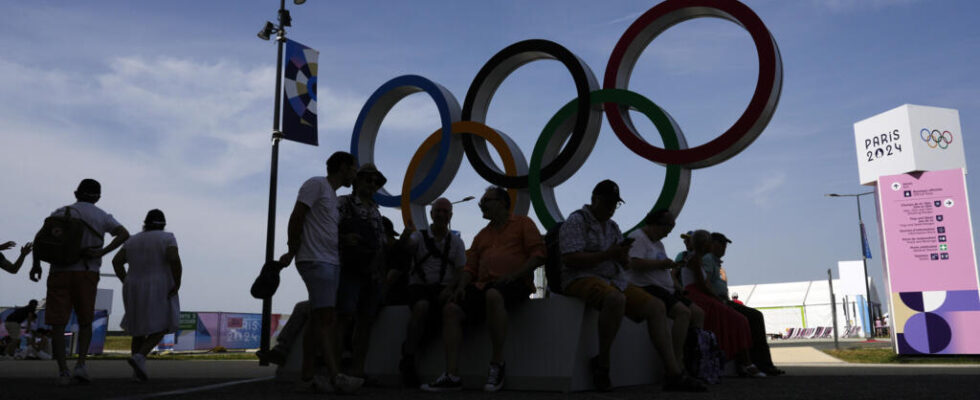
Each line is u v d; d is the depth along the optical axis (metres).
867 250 25.67
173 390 3.91
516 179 7.20
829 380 4.70
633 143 6.56
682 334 4.37
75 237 4.64
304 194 3.65
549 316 3.95
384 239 4.20
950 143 12.42
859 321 37.34
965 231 11.75
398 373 4.63
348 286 3.86
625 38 6.92
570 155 6.80
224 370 7.10
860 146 13.30
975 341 11.28
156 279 5.04
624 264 3.87
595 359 3.94
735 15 6.31
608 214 4.06
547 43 7.36
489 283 4.06
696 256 5.71
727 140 6.00
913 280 12.03
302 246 3.66
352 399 3.40
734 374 5.59
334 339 3.91
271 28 11.55
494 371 3.87
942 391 3.51
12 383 4.59
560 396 3.48
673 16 6.72
